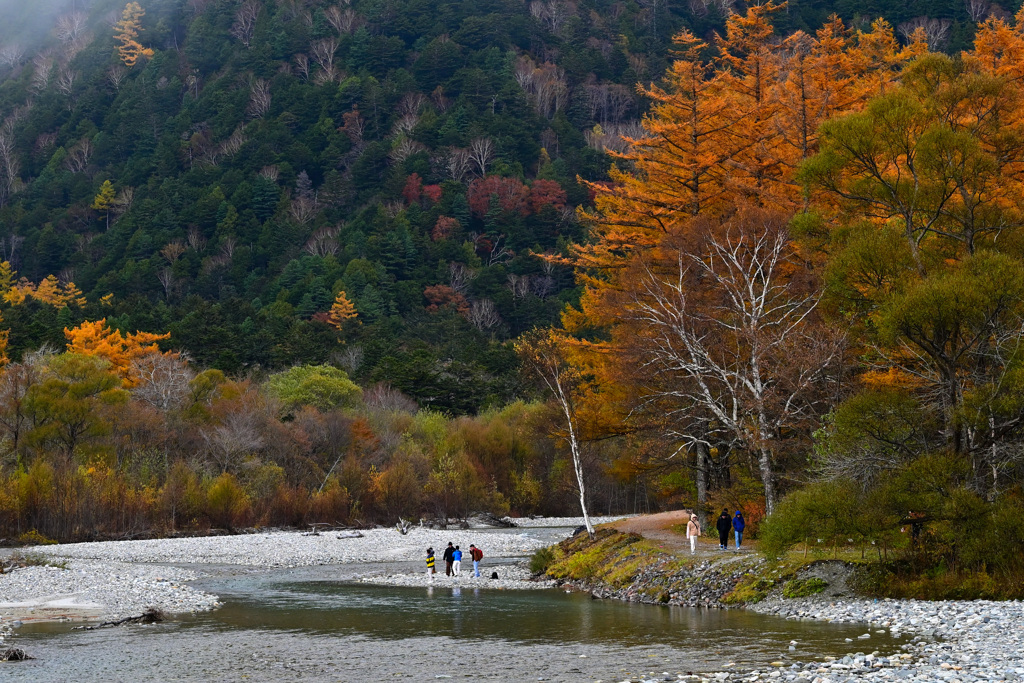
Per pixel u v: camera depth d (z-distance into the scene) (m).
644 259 34.03
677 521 39.53
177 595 26.84
